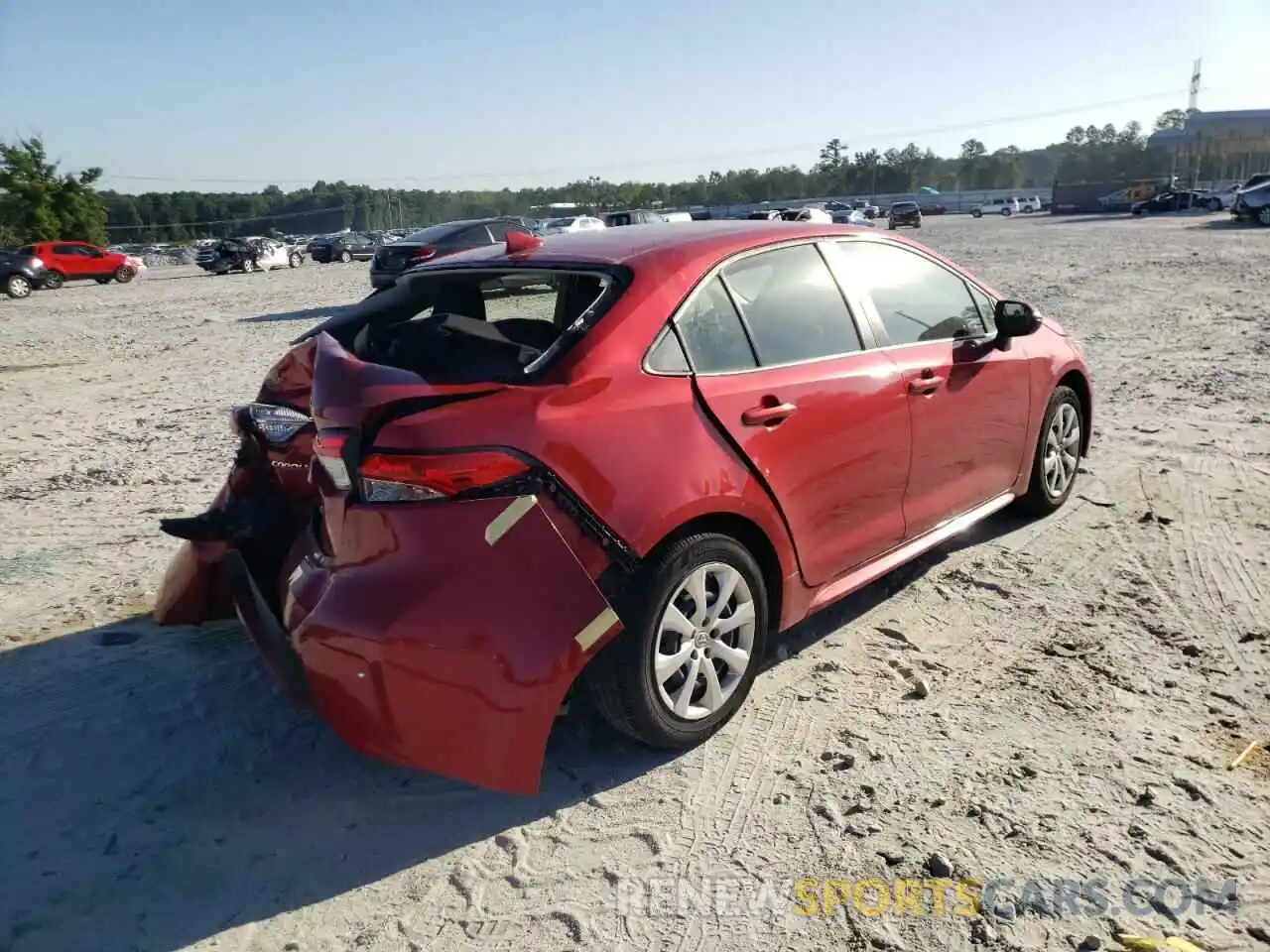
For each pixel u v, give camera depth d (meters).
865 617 4.27
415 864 2.88
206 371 12.19
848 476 3.80
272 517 3.89
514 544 2.83
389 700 2.83
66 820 3.13
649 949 2.51
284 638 3.29
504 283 3.69
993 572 4.65
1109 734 3.30
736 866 2.79
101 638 4.39
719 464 3.25
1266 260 20.61
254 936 2.63
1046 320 5.41
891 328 4.16
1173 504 5.43
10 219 56.47
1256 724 3.33
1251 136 90.56
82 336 16.92
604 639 2.90
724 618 3.38
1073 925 2.49
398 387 2.89
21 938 2.64
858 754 3.27
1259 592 4.30
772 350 3.62
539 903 2.70
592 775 3.25
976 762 3.19
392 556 2.86
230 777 3.35
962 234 41.88
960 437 4.42
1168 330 11.48
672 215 32.84
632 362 3.17
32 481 7.11
